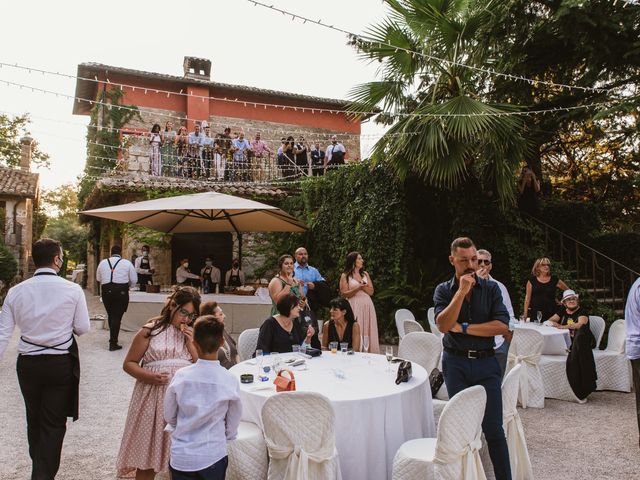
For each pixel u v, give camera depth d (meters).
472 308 3.53
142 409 3.41
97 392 6.25
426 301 10.03
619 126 11.10
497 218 10.03
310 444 3.10
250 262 14.16
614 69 9.03
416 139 8.52
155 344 3.46
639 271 10.99
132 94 17.59
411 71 8.88
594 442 4.69
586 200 14.29
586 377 5.96
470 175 9.96
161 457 3.36
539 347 5.87
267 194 13.56
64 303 3.54
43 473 3.39
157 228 10.02
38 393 3.54
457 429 3.02
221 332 2.72
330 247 11.90
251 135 19.52
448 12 8.62
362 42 8.12
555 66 10.05
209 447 2.60
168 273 13.55
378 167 10.55
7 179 18.66
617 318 9.03
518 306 9.33
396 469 3.24
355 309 6.78
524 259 9.48
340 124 20.81
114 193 13.34
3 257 15.05
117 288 8.63
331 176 12.05
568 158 14.10
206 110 18.52
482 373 3.50
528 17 8.72
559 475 3.98
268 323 5.05
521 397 5.84
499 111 8.14
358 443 3.38
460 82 8.88
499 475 3.42
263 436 3.47
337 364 4.50
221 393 2.65
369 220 10.45
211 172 15.40
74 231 37.75
